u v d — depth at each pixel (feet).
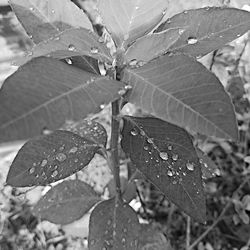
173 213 0.80
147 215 0.78
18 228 0.76
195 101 0.35
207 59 0.70
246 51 0.70
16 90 0.31
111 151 0.52
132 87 0.38
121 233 0.53
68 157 0.50
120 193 0.56
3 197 0.76
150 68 0.39
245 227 0.77
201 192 0.47
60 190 0.59
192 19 0.45
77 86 0.34
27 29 0.47
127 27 0.45
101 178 0.79
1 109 0.29
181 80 0.37
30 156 0.49
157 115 0.36
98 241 0.53
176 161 0.47
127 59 0.42
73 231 0.69
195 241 0.74
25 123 0.29
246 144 0.81
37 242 0.76
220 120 0.35
